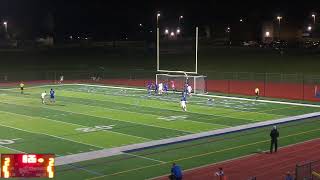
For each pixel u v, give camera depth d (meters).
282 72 63.81
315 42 129.62
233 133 28.11
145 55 97.69
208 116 33.53
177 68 70.69
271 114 34.56
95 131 28.30
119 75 63.34
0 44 129.12
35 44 135.00
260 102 40.62
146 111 35.75
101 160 21.77
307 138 26.62
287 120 31.88
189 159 22.08
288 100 41.78
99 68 70.50
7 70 69.06
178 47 120.06
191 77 48.66
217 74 61.81
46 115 33.78
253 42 135.00
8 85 54.47
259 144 25.16
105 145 24.77
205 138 26.70
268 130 28.97
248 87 50.78
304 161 21.52
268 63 79.06
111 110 36.16
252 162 21.45
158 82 53.75
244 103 40.06
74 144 24.97
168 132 28.05
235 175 19.31
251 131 28.70
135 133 27.75
